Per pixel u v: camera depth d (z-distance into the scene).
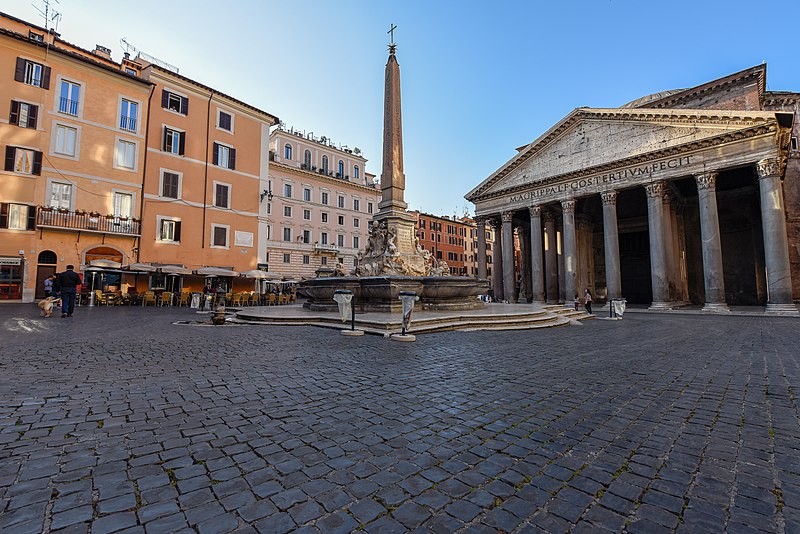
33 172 23.45
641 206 38.66
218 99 32.12
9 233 22.56
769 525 2.07
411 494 2.37
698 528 2.05
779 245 21.38
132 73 28.55
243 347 7.74
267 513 2.14
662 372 5.93
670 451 3.04
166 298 24.98
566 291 30.41
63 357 6.40
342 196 52.31
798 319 18.28
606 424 3.64
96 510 2.12
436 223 69.62
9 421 3.44
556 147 32.31
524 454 2.97
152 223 27.97
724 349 8.46
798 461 2.87
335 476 2.58
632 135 27.94
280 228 45.84
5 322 12.09
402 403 4.21
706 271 23.64
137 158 27.44
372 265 15.29
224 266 31.78
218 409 3.90
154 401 4.12
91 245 25.25
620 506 2.26
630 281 41.72
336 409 3.98
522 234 41.22
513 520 2.12
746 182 32.03
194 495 2.30
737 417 3.85
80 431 3.25
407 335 9.05
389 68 15.95
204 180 30.97
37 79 24.09
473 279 15.15
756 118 22.19
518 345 8.64
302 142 49.78
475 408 4.08
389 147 15.91
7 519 2.00
